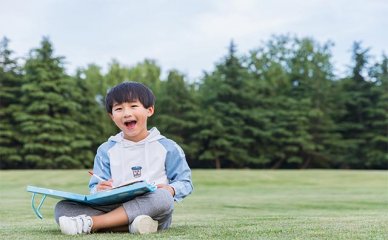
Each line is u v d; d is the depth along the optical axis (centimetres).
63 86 3109
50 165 3109
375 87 3375
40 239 227
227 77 3338
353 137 3441
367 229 257
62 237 233
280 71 3856
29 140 3052
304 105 3334
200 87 3612
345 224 289
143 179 264
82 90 3291
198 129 3297
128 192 249
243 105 3347
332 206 688
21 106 3091
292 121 3300
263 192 1127
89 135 3219
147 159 287
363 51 3512
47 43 3158
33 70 3133
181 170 288
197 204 713
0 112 3036
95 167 297
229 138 3253
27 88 3014
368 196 941
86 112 3278
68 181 1509
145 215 248
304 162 3456
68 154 3161
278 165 3466
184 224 311
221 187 1397
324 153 3359
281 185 1479
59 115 3112
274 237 226
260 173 1820
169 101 3291
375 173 1842
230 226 284
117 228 258
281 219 358
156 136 292
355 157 3378
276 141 3306
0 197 880
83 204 266
